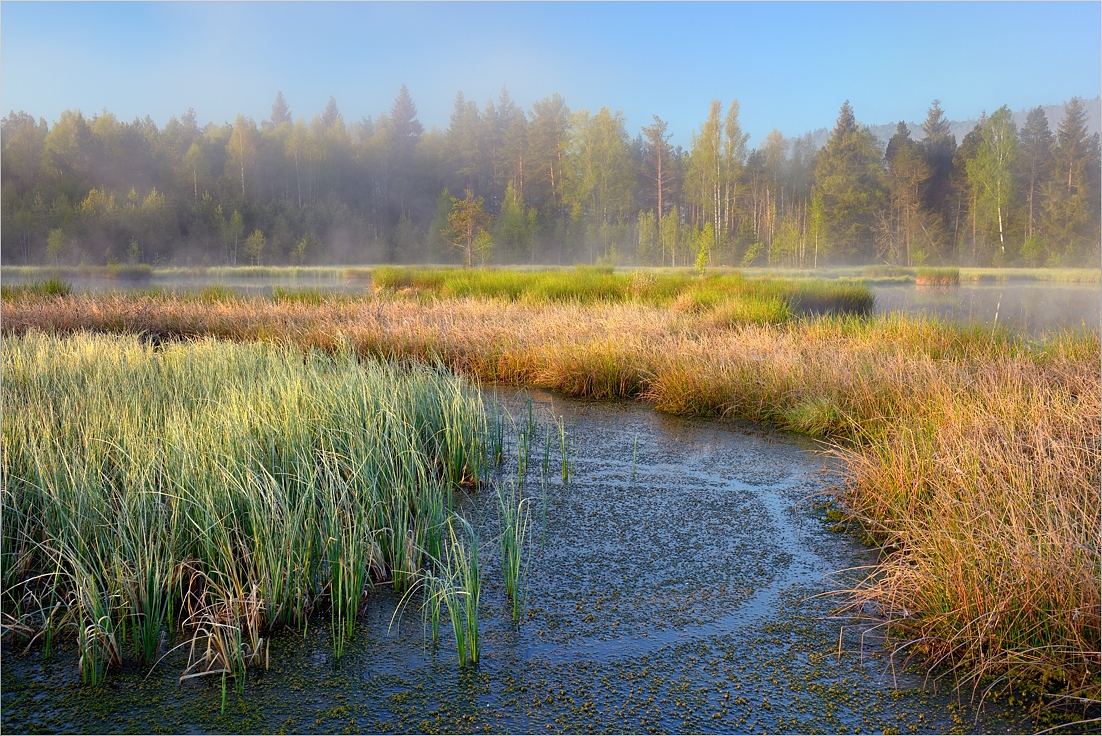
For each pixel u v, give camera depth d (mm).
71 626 2920
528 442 6113
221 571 3184
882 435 5328
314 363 7207
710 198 61469
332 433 4547
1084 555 2697
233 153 77000
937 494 3713
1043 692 2512
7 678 2621
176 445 3906
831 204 60312
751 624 3078
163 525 3223
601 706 2492
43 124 82938
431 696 2545
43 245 57938
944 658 2742
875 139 68625
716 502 4637
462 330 10750
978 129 61812
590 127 66062
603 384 8281
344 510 3615
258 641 2746
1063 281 34656
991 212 53469
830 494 4742
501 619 3121
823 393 6652
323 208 72500
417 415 5461
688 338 9930
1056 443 3900
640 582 3490
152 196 62062
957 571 2824
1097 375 6094
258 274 44562
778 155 71250
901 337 9117
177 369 6371
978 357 7555
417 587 3400
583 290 16797
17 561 3211
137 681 2615
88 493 3426
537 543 3967
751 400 7117
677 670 2725
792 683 2635
